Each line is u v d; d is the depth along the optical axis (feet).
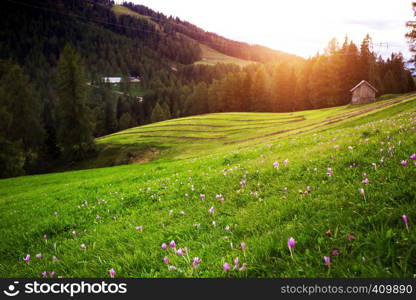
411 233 7.63
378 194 11.84
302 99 369.71
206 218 17.15
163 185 32.32
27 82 230.27
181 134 257.55
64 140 217.77
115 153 224.94
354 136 32.12
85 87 226.17
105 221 24.52
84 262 13.76
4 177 167.22
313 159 23.32
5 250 22.24
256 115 332.80
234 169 29.76
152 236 15.90
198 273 9.43
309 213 12.44
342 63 324.60
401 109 104.32
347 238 8.79
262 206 15.92
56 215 30.40
